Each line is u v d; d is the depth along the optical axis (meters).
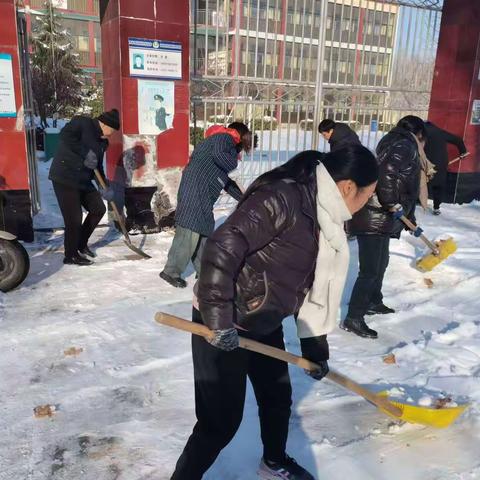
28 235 5.78
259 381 2.12
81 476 2.28
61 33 28.52
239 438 2.53
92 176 5.16
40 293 4.41
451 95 8.77
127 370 3.17
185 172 4.33
